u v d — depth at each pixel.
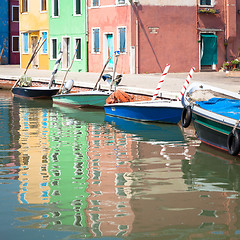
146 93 29.70
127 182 14.08
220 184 13.98
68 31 53.88
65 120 26.11
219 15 51.41
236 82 36.34
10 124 24.80
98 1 50.28
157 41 48.34
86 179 14.42
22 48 61.25
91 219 11.20
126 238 10.23
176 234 10.39
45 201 12.43
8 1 72.38
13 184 13.94
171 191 13.25
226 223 10.97
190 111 20.09
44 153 18.02
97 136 21.34
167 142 19.91
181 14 49.28
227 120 17.02
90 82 36.66
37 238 10.23
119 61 48.59
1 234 10.43
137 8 47.16
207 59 51.00
